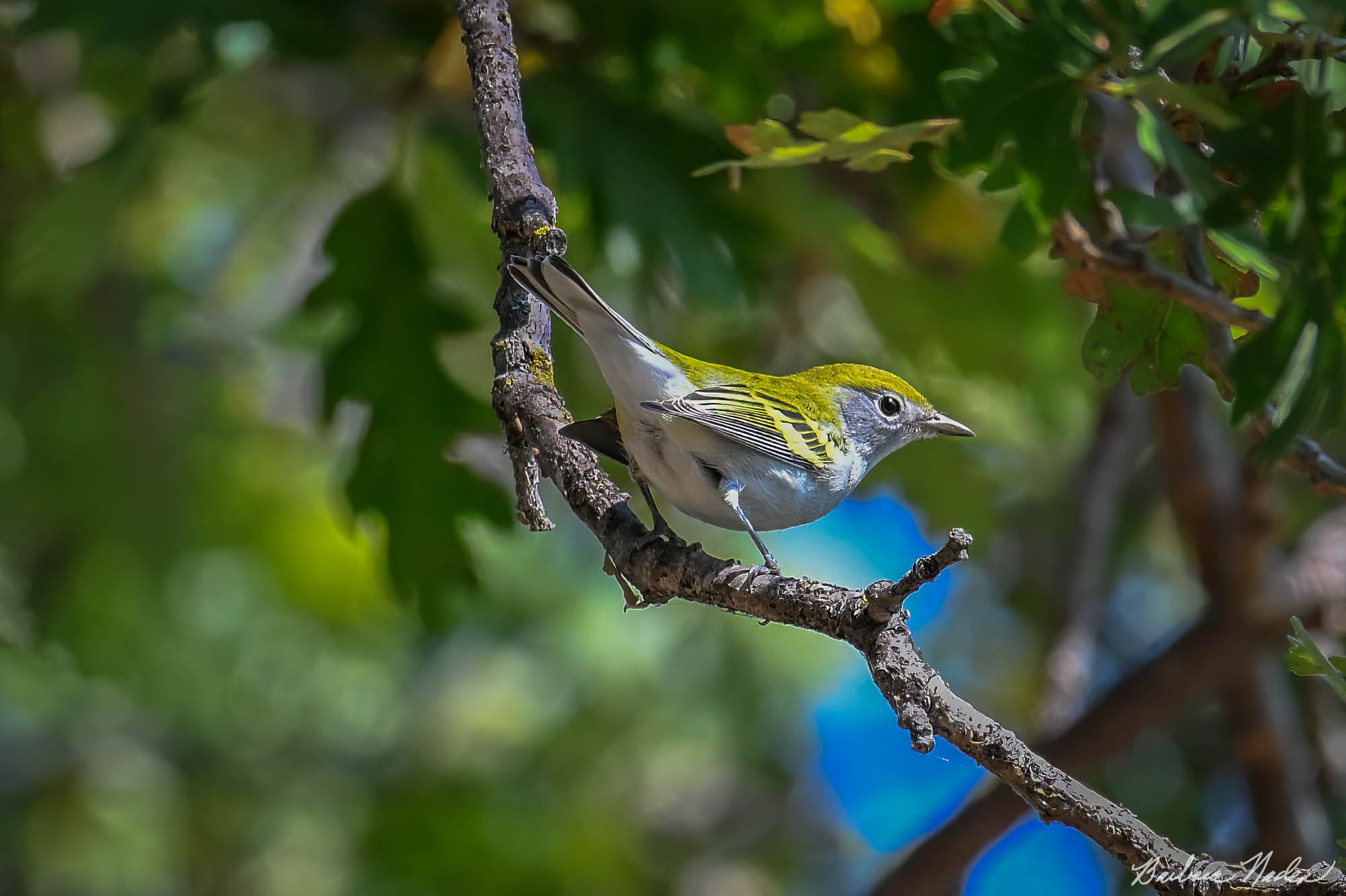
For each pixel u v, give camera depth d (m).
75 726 15.62
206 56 8.73
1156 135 4.66
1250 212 4.62
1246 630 9.96
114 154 9.40
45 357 13.75
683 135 8.93
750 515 8.04
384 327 8.97
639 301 10.69
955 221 11.51
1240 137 4.69
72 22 8.45
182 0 8.50
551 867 14.03
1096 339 5.74
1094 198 5.20
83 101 14.55
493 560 14.73
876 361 13.05
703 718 14.67
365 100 14.20
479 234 10.70
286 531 14.63
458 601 10.91
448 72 8.85
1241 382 4.57
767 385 8.57
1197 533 10.16
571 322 7.18
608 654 14.77
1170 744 13.05
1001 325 11.58
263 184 15.09
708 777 15.95
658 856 15.77
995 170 4.85
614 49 8.97
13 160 13.38
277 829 15.04
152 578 13.96
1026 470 14.52
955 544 4.62
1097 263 5.10
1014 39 4.83
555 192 9.71
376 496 9.09
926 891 9.90
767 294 12.25
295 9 8.77
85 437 13.81
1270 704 10.12
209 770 15.39
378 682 15.39
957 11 5.75
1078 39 4.79
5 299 13.02
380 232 8.99
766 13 9.06
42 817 15.25
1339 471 5.18
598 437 7.62
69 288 11.92
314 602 14.81
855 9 9.05
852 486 8.76
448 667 15.43
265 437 15.09
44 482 13.70
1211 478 10.15
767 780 15.66
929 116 9.47
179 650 14.38
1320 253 4.57
